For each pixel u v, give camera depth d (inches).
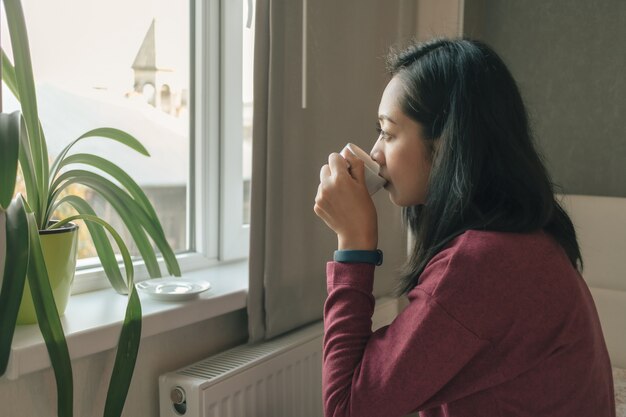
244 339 58.3
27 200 41.1
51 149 49.8
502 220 30.3
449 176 31.8
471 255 29.2
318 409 60.5
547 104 86.4
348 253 35.0
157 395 49.4
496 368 29.2
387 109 35.0
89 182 45.6
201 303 49.3
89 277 51.1
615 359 74.9
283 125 55.1
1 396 38.4
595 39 82.7
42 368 37.6
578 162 85.0
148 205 48.5
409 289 35.0
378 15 69.0
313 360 59.2
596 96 83.2
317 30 58.6
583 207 77.5
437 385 29.4
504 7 88.4
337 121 62.9
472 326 28.7
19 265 34.3
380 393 30.2
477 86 31.9
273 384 53.1
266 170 54.0
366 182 37.1
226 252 65.9
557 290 29.3
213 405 46.1
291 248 57.8
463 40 34.6
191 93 62.4
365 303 34.1
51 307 36.3
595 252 76.5
